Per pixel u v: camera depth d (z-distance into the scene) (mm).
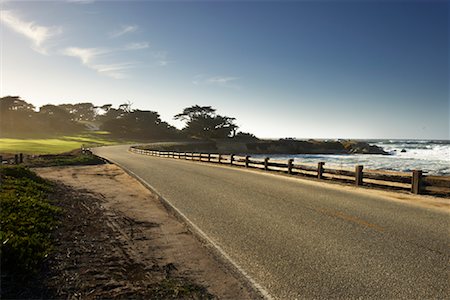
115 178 16828
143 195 11500
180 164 26094
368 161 57000
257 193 11359
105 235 6430
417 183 11102
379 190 12055
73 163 25578
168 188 12625
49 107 130250
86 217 7797
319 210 8516
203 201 9891
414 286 4141
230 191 11820
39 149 45938
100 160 28734
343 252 5348
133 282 4328
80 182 14828
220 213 8234
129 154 43312
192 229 6809
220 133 124250
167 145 83250
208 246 5742
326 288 4102
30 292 3861
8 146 49188
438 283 4227
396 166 44094
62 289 4008
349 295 3918
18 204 7066
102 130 126938
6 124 100250
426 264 4836
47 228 6184
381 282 4254
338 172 14492
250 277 4449
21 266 4297
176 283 4328
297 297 3887
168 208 8961
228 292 4066
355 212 8258
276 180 15281
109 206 9438
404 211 8391
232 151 101875
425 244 5730
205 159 29266
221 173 18641
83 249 5492
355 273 4535
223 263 4961
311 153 108312
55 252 5168
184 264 5012
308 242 5867
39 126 110000
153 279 4445
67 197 10297
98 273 4559
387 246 5621
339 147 116312
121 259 5160
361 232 6461
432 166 44125
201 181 14852
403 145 137375
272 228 6793
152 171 19812
